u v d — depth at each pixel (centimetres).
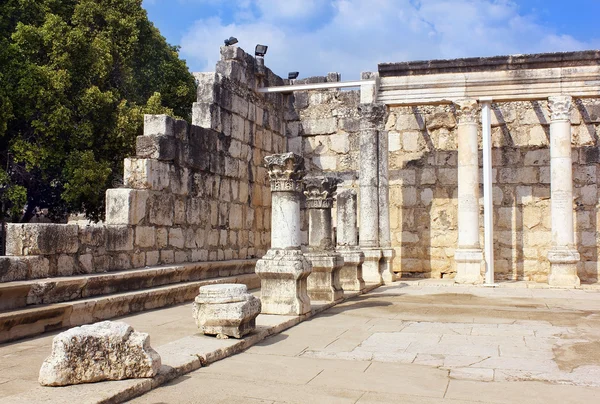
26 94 2027
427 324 1058
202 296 860
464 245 1852
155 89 2795
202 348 774
